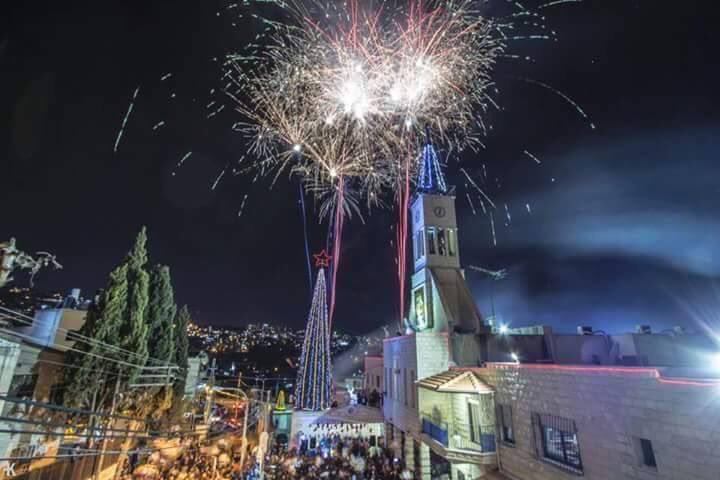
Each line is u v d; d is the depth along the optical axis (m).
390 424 31.89
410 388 25.69
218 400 35.66
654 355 19.41
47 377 16.48
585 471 11.61
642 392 10.07
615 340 21.11
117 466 19.86
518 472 14.79
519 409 15.17
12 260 8.29
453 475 20.56
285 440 36.50
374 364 42.78
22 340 15.43
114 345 18.09
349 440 32.94
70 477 17.03
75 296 23.70
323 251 45.41
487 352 23.11
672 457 9.11
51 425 6.03
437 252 29.53
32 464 15.02
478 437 17.84
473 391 17.08
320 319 43.72
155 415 22.73
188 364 30.64
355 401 44.12
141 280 20.22
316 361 42.06
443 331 25.83
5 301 20.03
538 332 23.44
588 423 11.71
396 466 25.75
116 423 19.03
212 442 28.23
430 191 31.92
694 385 8.81
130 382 18.59
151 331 23.38
